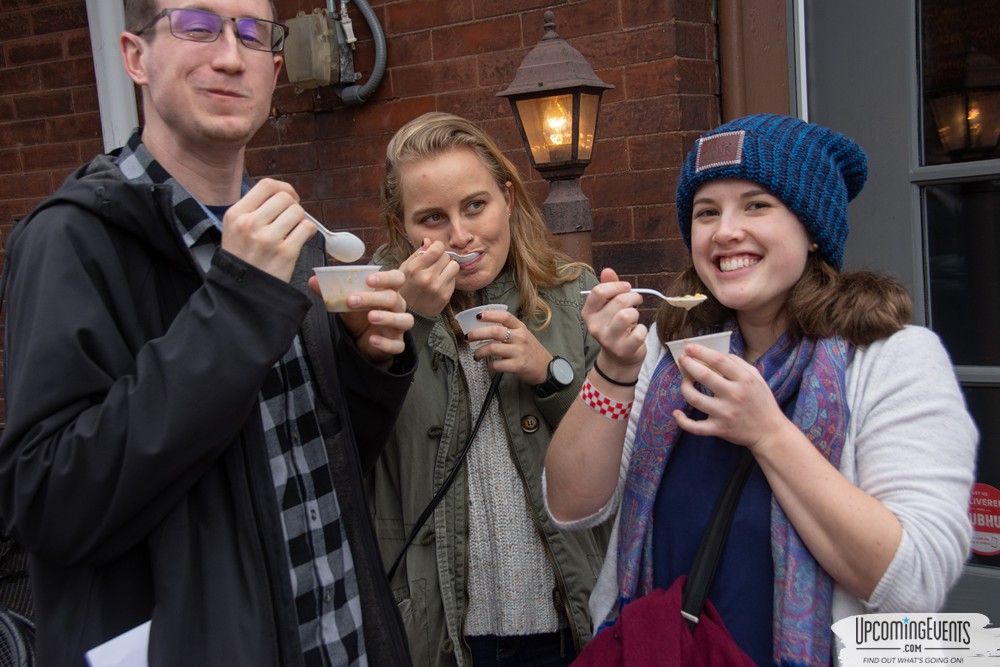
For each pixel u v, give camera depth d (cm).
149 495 125
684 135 314
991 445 274
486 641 203
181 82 145
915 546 132
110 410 123
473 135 208
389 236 222
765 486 149
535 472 202
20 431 124
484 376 207
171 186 135
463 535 199
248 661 132
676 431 160
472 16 351
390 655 159
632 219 327
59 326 125
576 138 262
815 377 147
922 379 142
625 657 142
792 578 141
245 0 148
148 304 138
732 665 137
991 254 272
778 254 150
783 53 306
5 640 202
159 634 130
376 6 372
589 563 205
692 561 153
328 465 158
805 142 150
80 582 132
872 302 148
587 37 327
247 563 136
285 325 129
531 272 218
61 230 131
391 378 163
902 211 286
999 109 266
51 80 444
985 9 264
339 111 387
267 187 132
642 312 329
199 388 123
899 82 282
